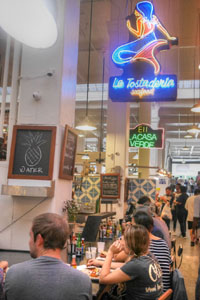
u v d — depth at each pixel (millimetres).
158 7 8562
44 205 3699
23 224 3717
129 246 2246
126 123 8562
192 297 4105
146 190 9094
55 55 3973
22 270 1454
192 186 25750
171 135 27156
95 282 2418
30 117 3957
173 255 3959
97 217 4156
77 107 17375
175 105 17109
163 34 5527
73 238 3471
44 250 1521
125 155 8477
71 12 4273
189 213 8023
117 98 5762
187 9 8930
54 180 3713
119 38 8469
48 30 3084
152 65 5543
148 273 2127
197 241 7910
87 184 8539
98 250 3477
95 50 11344
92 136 24953
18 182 3756
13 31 3135
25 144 3807
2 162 3850
